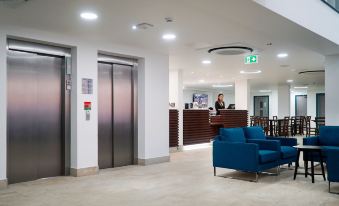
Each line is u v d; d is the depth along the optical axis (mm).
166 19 4871
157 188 5059
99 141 6652
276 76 12703
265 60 8766
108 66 6848
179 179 5719
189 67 10008
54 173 5891
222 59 8547
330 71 7523
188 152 9438
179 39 6211
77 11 4469
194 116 10773
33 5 4215
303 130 15812
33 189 4957
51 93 5828
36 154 5621
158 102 7531
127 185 5254
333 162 4668
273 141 6070
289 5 4465
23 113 5438
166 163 7461
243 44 6648
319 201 4309
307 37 5633
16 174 5359
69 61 6023
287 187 5094
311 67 10141
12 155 5301
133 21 4965
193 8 4328
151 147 7328
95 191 4863
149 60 7344
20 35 5180
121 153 7078
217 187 5121
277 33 5324
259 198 4469
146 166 7043
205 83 16000
